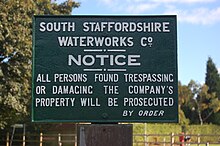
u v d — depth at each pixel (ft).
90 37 34.12
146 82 33.83
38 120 33.14
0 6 79.82
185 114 293.84
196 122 291.17
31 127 116.47
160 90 33.73
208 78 312.50
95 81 33.78
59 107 33.40
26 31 82.02
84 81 33.76
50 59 33.83
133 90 33.73
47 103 33.37
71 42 34.04
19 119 103.81
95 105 33.55
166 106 33.58
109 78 33.83
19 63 82.38
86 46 34.09
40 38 33.94
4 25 78.74
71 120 33.30
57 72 33.76
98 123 33.78
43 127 115.55
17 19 81.00
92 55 33.99
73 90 33.63
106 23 34.22
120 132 33.30
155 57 34.01
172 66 33.94
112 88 33.76
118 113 33.53
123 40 34.12
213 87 310.04
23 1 82.53
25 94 83.35
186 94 293.84
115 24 34.22
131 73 33.88
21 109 82.69
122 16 34.27
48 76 33.65
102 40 34.12
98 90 33.71
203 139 176.14
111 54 34.04
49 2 102.68
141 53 34.06
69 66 33.86
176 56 34.01
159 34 34.19
